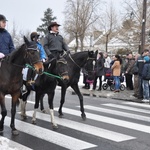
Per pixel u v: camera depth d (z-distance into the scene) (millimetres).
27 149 5699
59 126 7602
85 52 8344
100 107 10664
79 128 7430
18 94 6766
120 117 8945
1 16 7105
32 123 7820
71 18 38188
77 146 5945
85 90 15953
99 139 6488
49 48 8148
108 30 43281
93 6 39062
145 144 6191
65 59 8008
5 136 6555
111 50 46156
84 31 38062
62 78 7348
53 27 8242
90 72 8445
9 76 6496
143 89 12766
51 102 7492
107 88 17219
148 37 31156
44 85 7387
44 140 6324
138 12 29016
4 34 7199
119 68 15445
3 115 6676
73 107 10406
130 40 35406
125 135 6867
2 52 7141
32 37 7574
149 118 8914
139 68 12977
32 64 6367
